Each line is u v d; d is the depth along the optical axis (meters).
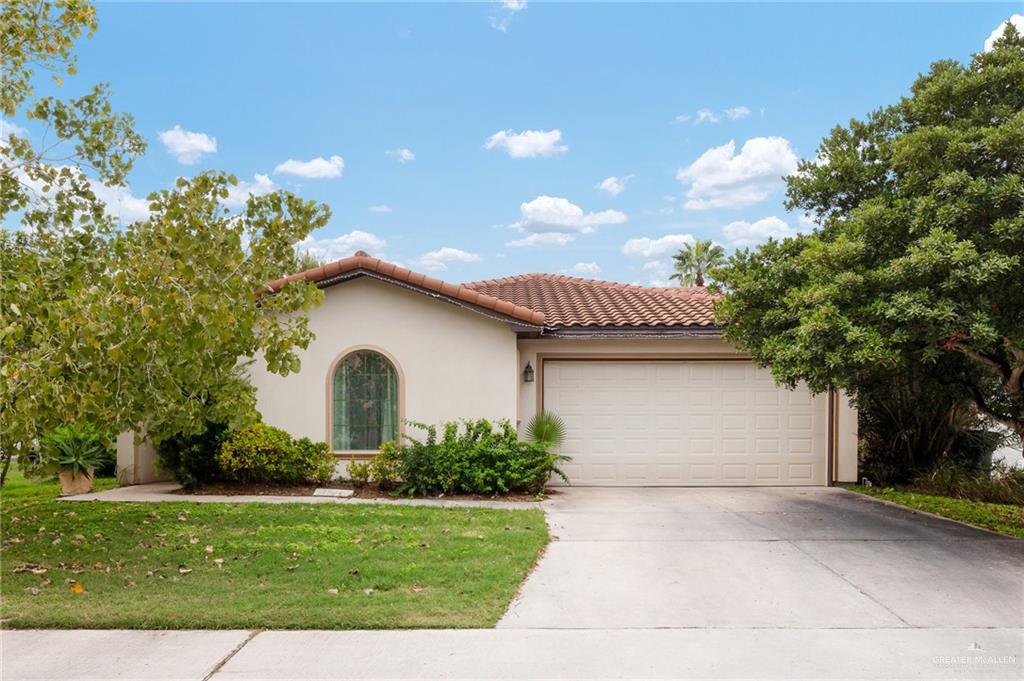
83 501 11.45
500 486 12.22
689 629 5.85
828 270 9.19
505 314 12.81
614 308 15.21
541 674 4.92
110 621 5.77
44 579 6.98
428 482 12.17
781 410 14.35
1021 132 8.18
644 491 13.49
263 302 7.69
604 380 14.25
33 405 6.00
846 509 11.58
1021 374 9.67
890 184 10.47
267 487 12.67
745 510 11.41
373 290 13.24
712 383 14.30
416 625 5.78
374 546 8.38
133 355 6.36
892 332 8.61
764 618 6.14
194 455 12.34
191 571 7.26
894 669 5.07
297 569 7.32
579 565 7.86
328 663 5.06
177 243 6.32
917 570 7.73
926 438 14.90
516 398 13.18
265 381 13.13
